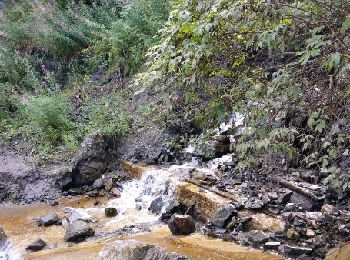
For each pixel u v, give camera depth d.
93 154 7.02
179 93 4.11
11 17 10.01
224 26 3.22
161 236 4.84
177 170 6.23
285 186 5.20
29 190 6.68
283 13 2.90
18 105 8.23
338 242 4.02
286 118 3.46
